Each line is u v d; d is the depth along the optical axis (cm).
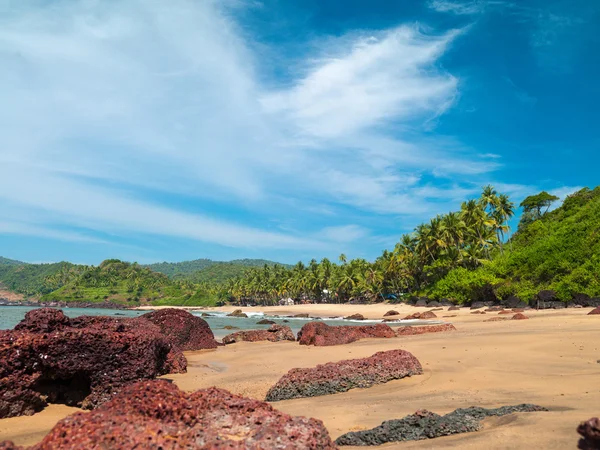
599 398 799
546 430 573
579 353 1395
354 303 11169
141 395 494
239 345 2541
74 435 402
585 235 4925
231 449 413
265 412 515
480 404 856
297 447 440
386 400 985
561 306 4450
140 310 16350
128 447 385
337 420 811
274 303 15512
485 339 1848
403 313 6700
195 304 18375
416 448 570
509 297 5334
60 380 1081
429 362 1448
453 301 6669
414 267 8825
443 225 7750
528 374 1150
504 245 8088
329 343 2294
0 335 1010
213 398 541
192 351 2273
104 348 1107
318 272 12625
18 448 493
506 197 7762
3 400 950
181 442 410
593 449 418
